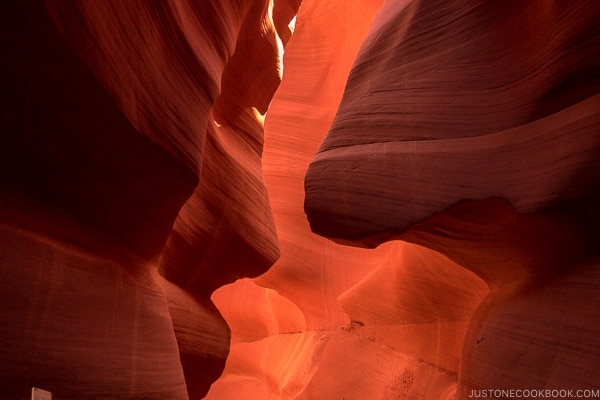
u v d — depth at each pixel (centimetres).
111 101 288
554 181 367
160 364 367
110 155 316
